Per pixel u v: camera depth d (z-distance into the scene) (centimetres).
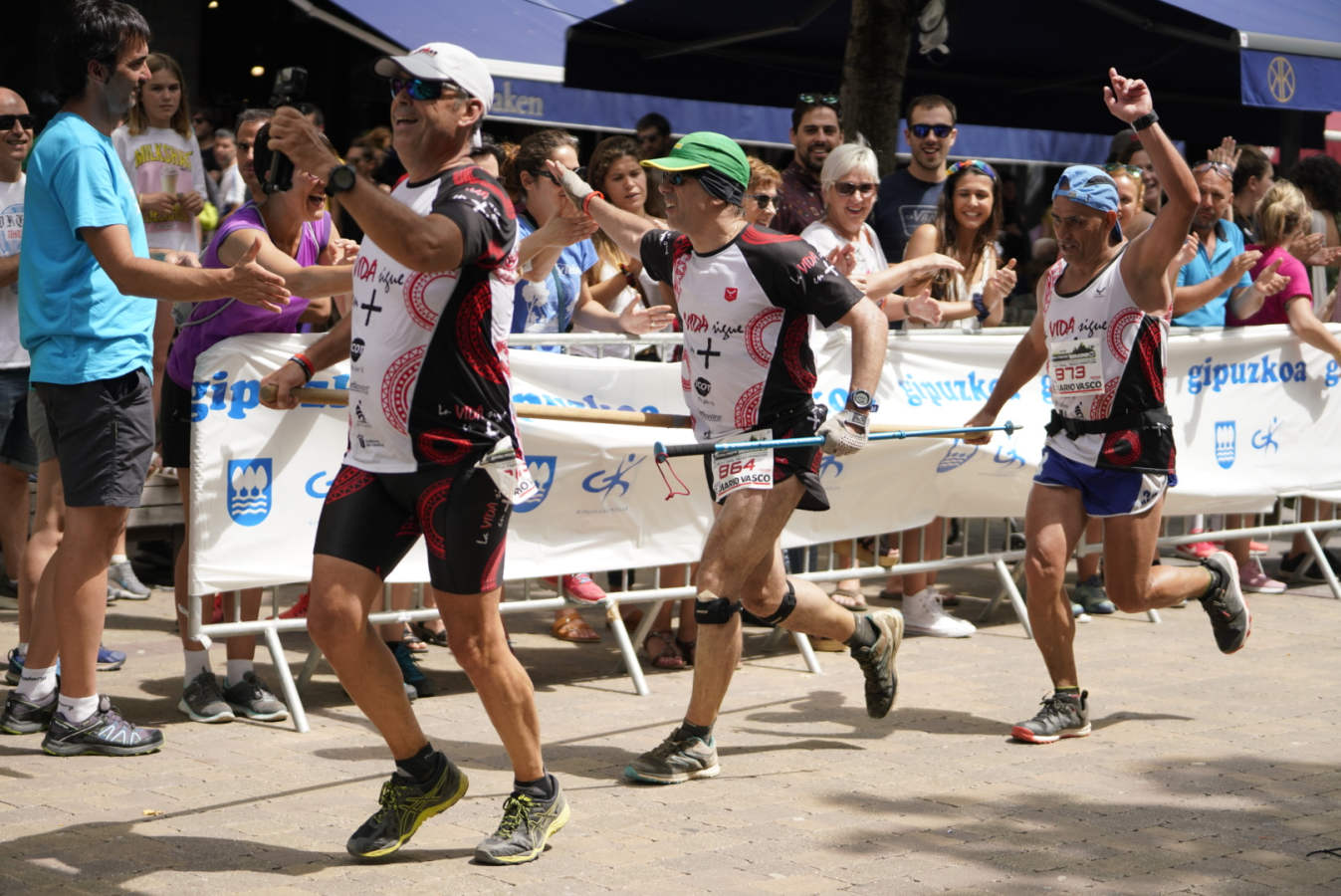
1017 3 852
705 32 878
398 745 364
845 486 614
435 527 348
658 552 575
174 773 436
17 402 611
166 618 655
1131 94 464
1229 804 424
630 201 630
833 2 837
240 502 489
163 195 544
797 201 700
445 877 354
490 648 359
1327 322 834
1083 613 705
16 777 428
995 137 1135
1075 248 493
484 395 348
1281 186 760
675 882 354
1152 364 495
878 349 418
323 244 496
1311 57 842
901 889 351
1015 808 416
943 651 632
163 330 535
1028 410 667
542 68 848
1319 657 625
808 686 565
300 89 363
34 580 524
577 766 455
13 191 587
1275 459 750
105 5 437
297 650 610
